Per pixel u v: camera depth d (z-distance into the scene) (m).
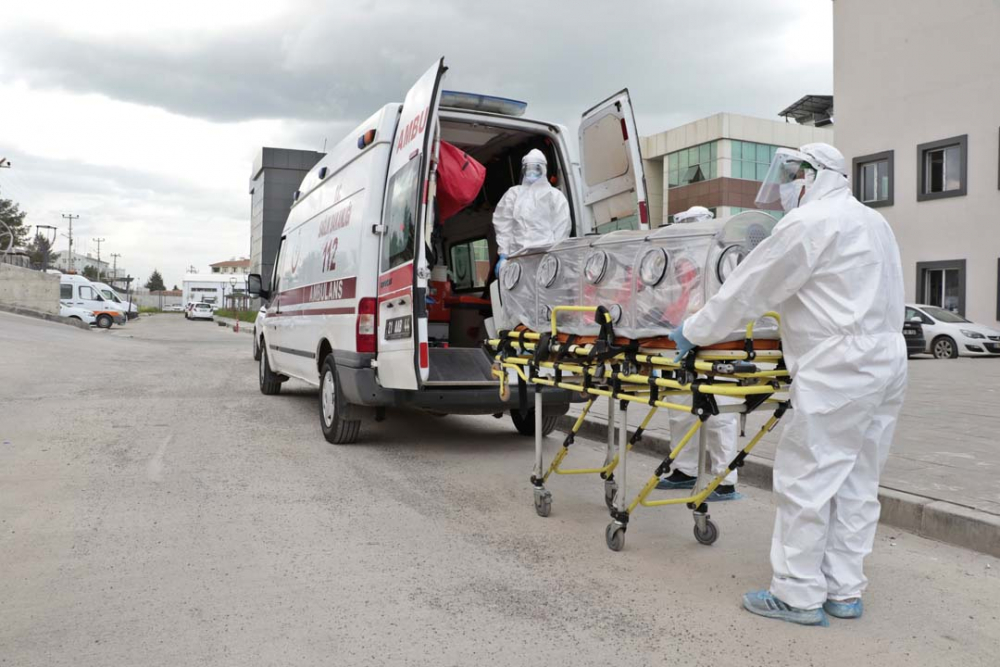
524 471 6.22
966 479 5.21
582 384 4.54
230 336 29.75
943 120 19.25
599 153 6.64
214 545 4.23
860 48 21.08
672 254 3.89
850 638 3.17
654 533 4.60
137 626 3.19
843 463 3.23
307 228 8.73
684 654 3.01
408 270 5.91
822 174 3.32
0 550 4.09
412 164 6.01
